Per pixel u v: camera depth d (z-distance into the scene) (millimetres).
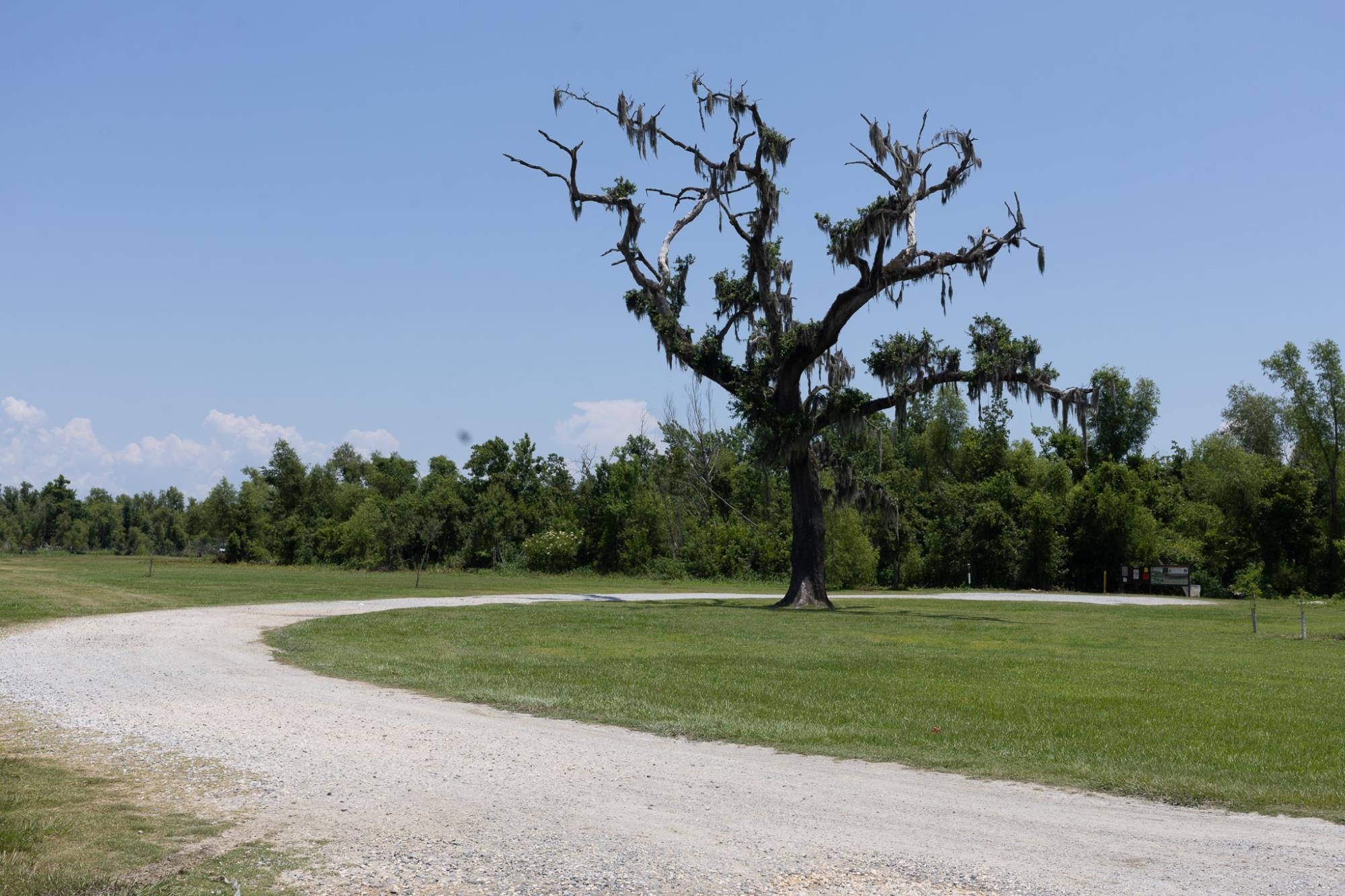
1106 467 70125
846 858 7062
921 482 81500
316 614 30000
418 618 29828
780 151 37656
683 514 77312
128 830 7613
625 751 10945
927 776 10000
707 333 40531
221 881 6500
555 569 76938
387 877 6605
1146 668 20531
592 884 6488
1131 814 8469
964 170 37875
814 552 40531
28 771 9453
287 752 10477
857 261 37125
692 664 20125
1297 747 11891
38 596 32750
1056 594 58094
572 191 40094
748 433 86000
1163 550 68250
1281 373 68750
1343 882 6582
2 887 6262
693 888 6422
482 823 7914
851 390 37875
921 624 31906
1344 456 67812
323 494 105750
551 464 96750
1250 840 7641
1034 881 6562
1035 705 15094
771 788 9250
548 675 17875
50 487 159125
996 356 36656
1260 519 69375
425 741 11211
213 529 98500
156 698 13805
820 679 17953
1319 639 29203
